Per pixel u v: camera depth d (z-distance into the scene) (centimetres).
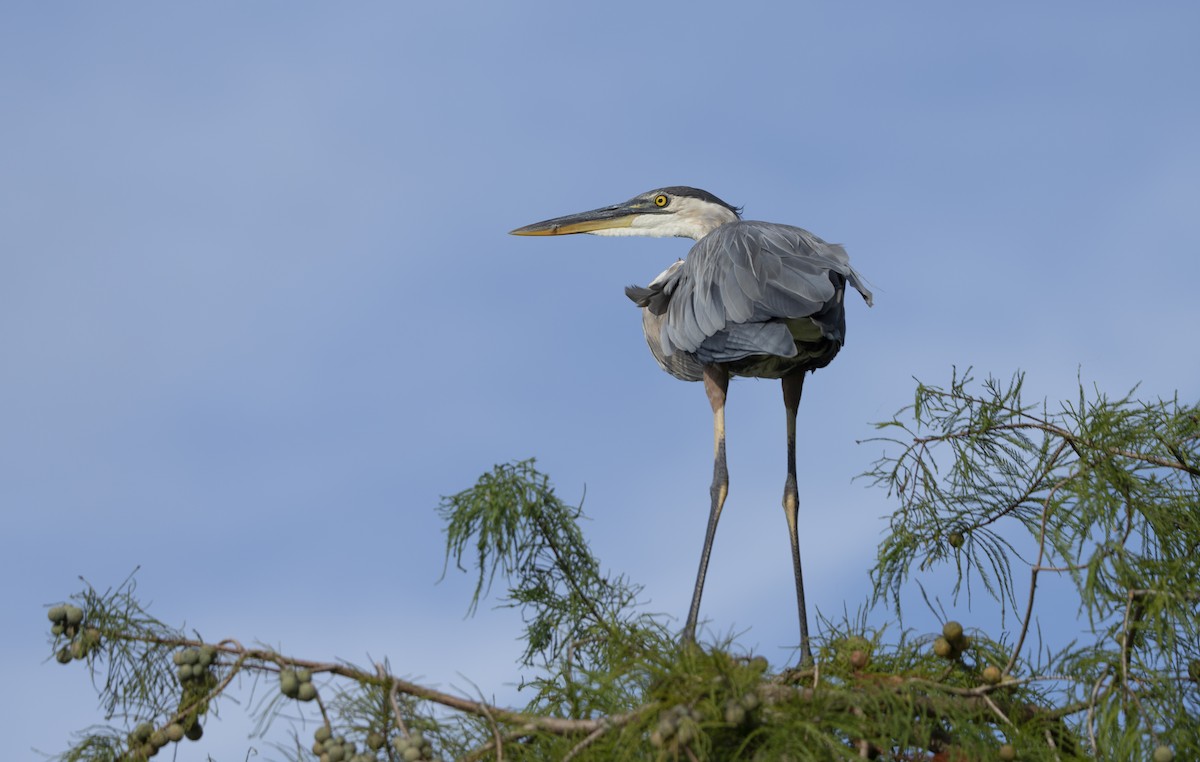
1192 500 902
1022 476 955
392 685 739
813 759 700
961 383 964
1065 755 785
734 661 741
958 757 767
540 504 854
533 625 913
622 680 780
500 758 721
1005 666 830
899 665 831
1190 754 771
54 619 770
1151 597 798
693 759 684
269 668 748
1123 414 918
